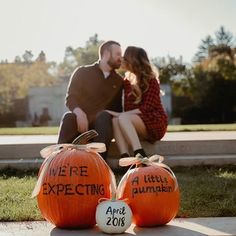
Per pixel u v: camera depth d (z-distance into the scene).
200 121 51.34
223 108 51.31
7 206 4.33
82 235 3.41
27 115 57.84
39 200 3.64
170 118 51.22
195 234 3.39
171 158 6.75
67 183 3.51
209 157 6.83
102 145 3.73
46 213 3.62
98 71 6.20
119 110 6.35
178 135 8.37
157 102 6.07
